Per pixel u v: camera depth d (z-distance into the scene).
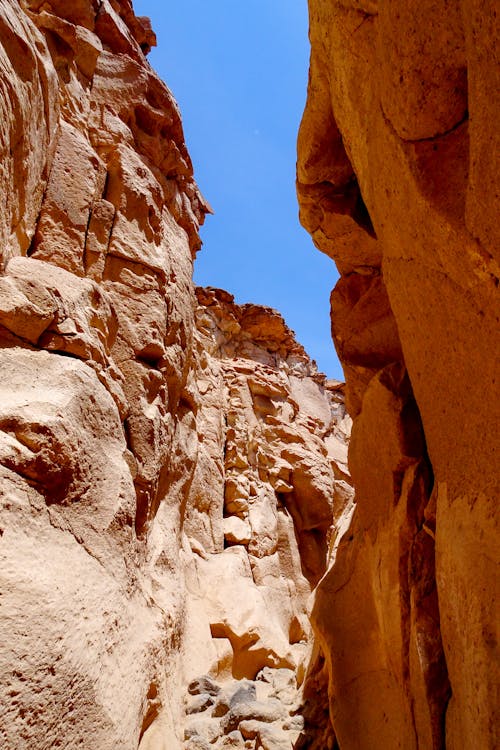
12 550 2.12
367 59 2.57
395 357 3.95
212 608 6.10
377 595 3.24
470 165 1.67
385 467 3.22
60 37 4.41
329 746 3.80
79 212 3.93
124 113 5.01
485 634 1.76
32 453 2.34
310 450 10.56
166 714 3.55
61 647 2.16
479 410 1.89
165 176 5.71
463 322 1.95
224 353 12.53
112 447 3.11
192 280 5.74
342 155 3.72
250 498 8.70
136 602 3.40
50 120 3.55
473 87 1.62
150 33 6.25
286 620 7.52
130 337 4.04
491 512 1.79
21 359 2.68
